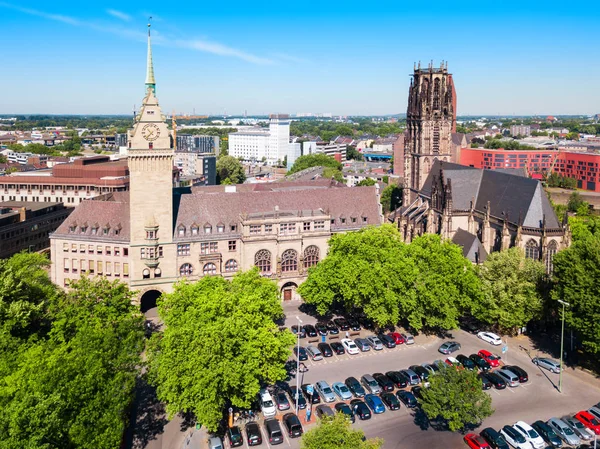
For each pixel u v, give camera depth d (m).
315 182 184.88
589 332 91.94
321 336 110.44
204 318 76.69
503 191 141.12
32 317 89.56
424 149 180.88
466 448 74.44
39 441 54.16
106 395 64.62
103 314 84.69
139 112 121.06
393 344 106.75
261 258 132.50
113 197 151.50
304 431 78.25
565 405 85.75
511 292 108.00
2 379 64.56
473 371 75.31
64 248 132.88
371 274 107.25
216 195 137.12
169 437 77.12
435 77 177.38
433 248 113.75
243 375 75.06
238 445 74.81
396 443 75.56
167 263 127.62
